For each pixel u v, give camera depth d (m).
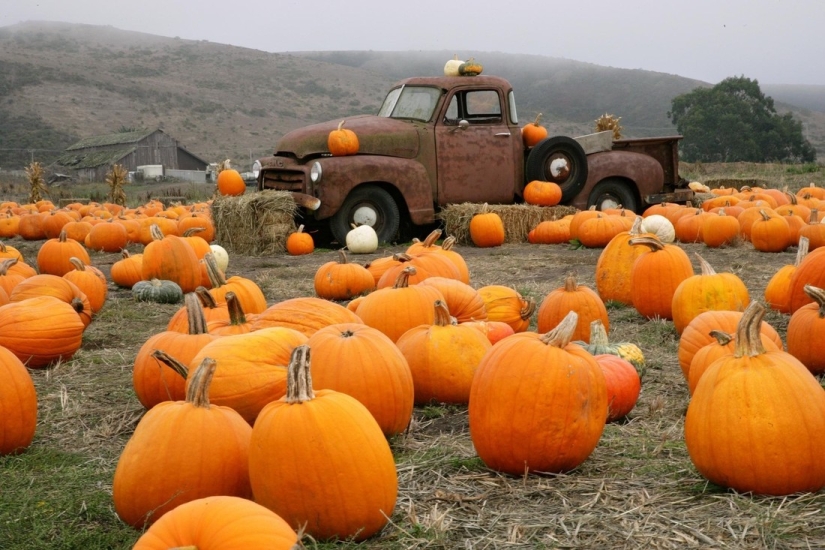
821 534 2.79
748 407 3.13
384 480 2.94
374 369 3.94
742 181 22.58
